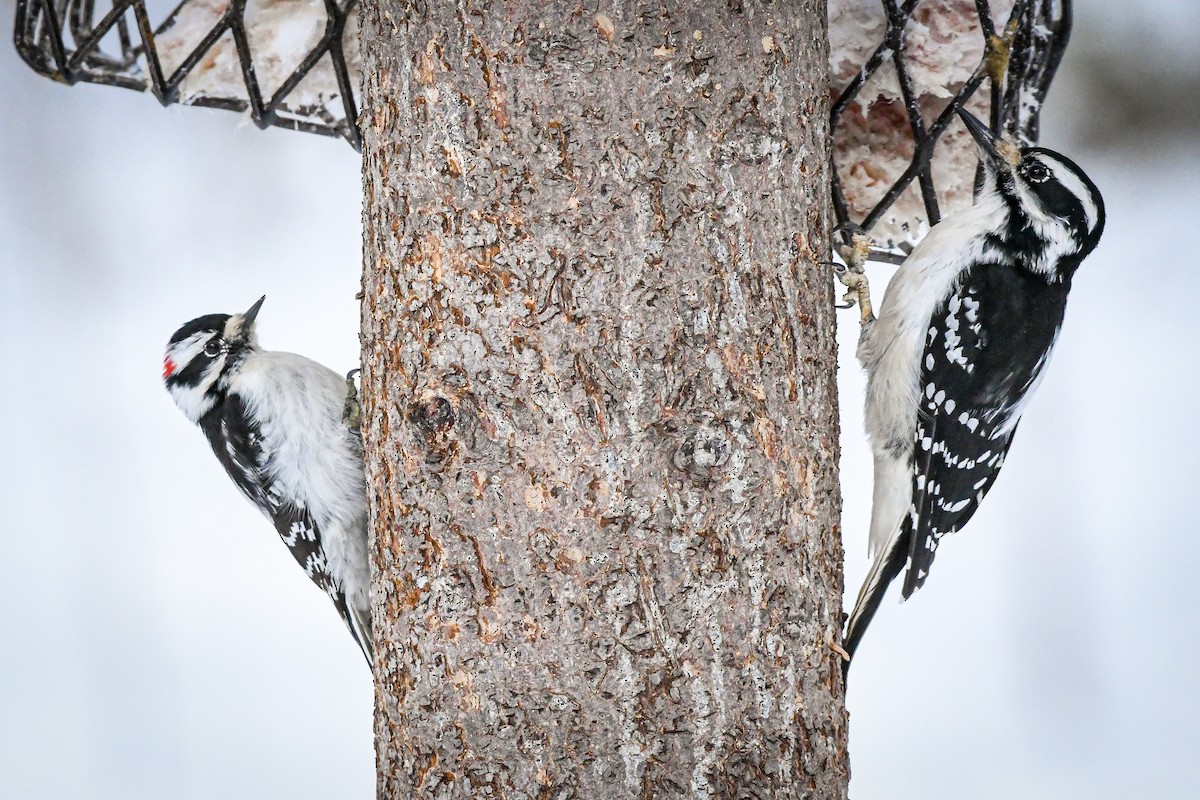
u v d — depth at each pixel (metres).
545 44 5.20
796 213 5.52
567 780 5.30
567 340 5.25
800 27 5.54
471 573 5.37
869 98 7.69
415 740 5.53
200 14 8.00
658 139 5.23
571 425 5.26
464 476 5.34
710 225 5.29
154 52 7.57
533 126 5.23
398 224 5.46
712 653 5.32
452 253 5.32
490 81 5.25
